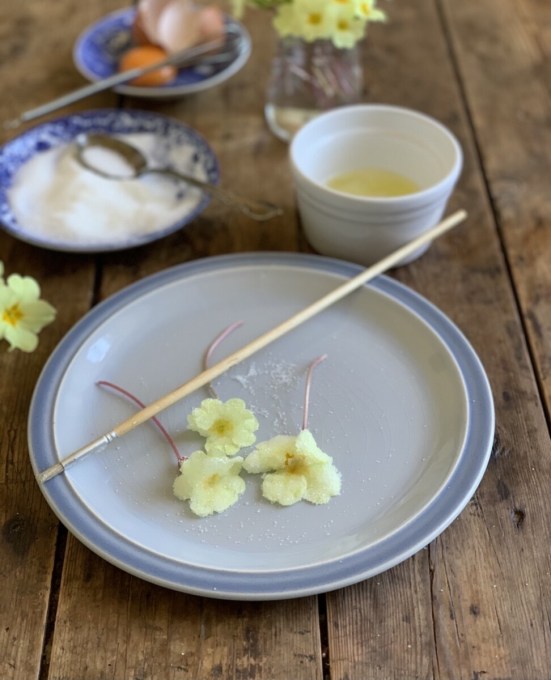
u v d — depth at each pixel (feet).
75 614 1.02
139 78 1.91
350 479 1.11
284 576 0.97
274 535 1.05
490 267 1.50
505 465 1.18
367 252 1.45
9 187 1.61
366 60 2.07
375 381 1.25
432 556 1.07
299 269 1.39
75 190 1.58
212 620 1.01
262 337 1.28
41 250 1.54
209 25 1.98
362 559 0.98
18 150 1.67
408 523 1.02
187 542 1.04
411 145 1.55
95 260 1.52
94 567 1.06
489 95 1.95
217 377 1.26
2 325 1.25
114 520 1.05
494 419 1.16
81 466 1.12
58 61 2.08
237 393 1.24
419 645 0.99
